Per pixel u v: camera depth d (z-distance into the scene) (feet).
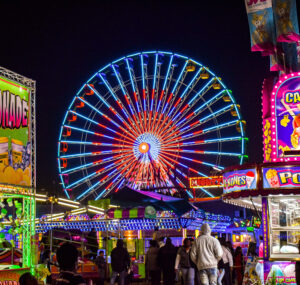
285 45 48.49
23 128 45.32
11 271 38.75
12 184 42.91
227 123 109.81
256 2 48.39
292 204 42.75
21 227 44.80
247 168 42.86
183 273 45.06
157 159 108.68
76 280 16.72
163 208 70.08
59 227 74.64
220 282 48.19
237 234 92.68
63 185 112.27
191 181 105.50
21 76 45.34
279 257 41.98
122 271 47.03
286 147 45.44
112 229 72.23
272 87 47.57
